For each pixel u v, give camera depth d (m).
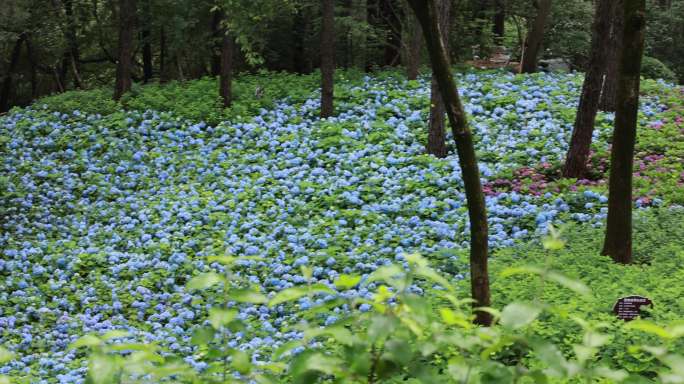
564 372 2.66
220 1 13.53
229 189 13.82
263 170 14.59
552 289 7.42
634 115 8.70
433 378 2.82
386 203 12.41
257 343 7.79
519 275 8.14
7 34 25.14
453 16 24.14
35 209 13.66
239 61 26.14
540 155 14.48
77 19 26.56
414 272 2.84
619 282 7.75
